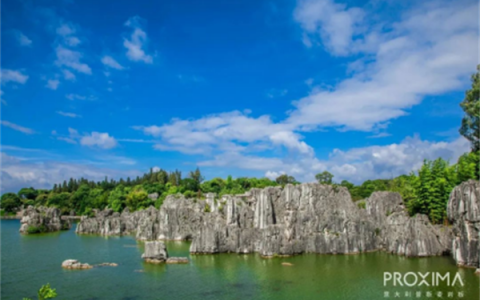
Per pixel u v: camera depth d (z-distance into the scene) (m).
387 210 140.12
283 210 138.88
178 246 145.62
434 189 129.75
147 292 81.38
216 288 83.62
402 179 182.75
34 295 80.69
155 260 111.75
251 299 75.81
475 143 131.12
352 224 127.75
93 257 121.56
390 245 124.56
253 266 105.12
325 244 124.25
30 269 103.94
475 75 129.00
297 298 76.00
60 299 77.62
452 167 136.12
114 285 87.00
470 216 94.25
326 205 131.25
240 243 127.56
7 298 78.94
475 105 121.69
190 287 84.62
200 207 178.38
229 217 138.00
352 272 96.00
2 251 134.75
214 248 125.06
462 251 96.94
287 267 103.31
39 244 153.00
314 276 92.69
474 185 94.94
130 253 129.00
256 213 137.62
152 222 171.00
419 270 94.81
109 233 189.62
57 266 107.50
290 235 124.50
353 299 74.88
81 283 89.00
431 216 130.62
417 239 115.00
